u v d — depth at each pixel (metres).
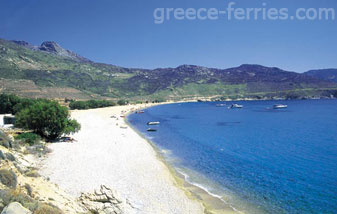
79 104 136.12
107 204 16.86
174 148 42.38
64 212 13.27
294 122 80.69
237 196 22.03
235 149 42.19
